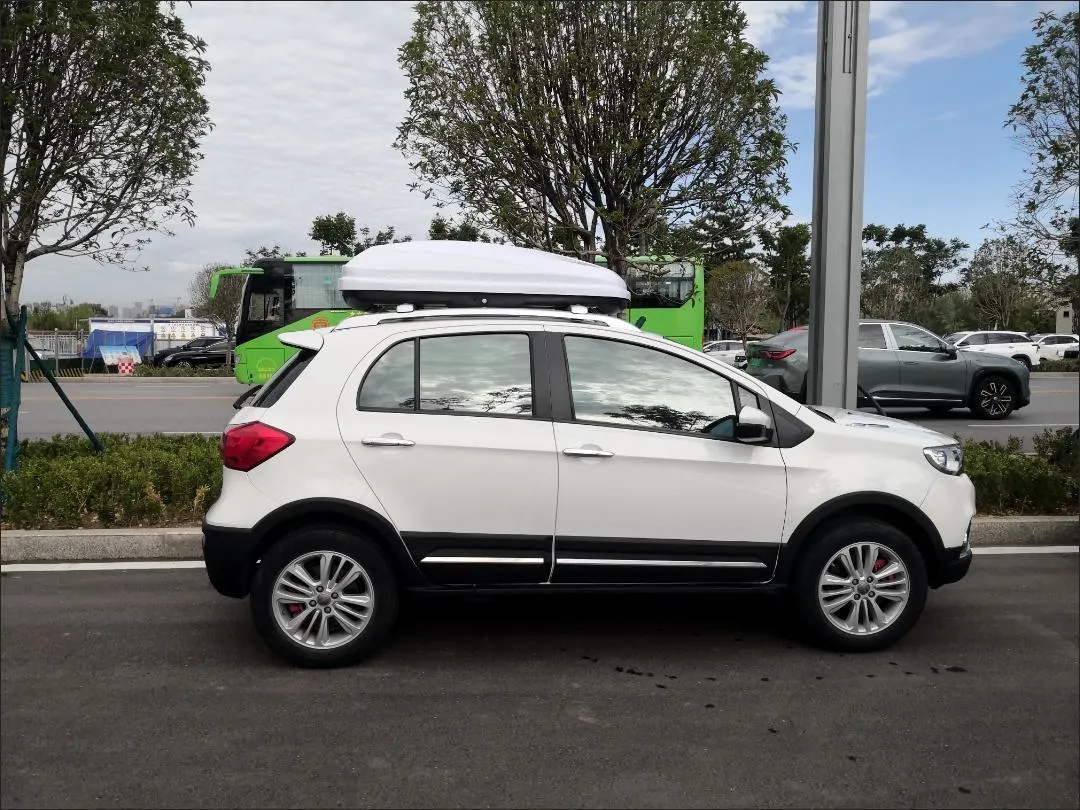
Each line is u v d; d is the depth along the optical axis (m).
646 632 4.91
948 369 15.77
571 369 4.46
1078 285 8.36
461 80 8.80
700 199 9.30
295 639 4.25
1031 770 3.38
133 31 7.48
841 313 7.22
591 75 8.51
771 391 4.57
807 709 3.90
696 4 8.56
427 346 4.41
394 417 4.29
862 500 4.45
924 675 4.28
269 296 20.44
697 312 20.27
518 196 9.12
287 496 4.17
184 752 3.47
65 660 4.38
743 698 4.01
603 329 4.54
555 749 3.52
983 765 3.42
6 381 7.20
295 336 4.46
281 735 3.61
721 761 3.43
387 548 4.31
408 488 4.23
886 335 15.77
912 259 45.91
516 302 4.94
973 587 5.67
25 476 6.64
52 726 3.68
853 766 3.40
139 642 4.63
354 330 4.45
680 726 3.73
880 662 4.45
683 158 9.06
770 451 4.45
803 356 14.55
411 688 4.09
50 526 6.45
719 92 8.67
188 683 4.12
